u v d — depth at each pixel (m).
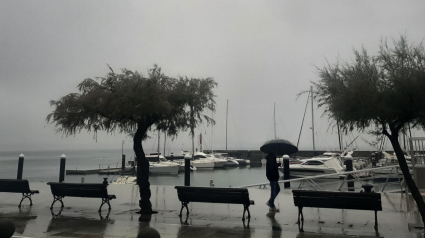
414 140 12.30
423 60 6.73
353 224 8.64
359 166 39.66
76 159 145.00
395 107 6.76
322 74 7.70
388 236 7.36
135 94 9.26
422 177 12.19
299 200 8.66
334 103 7.14
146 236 5.68
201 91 10.80
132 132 11.00
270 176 10.68
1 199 13.22
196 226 8.41
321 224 8.66
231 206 11.48
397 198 12.50
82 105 9.93
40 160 136.12
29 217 9.64
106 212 10.47
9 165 95.69
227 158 71.56
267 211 10.55
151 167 51.28
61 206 11.46
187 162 17.61
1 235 6.75
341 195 8.23
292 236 7.36
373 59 7.25
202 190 9.41
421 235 7.42
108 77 10.04
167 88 10.33
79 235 7.50
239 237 7.28
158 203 12.12
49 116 10.48
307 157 69.25
